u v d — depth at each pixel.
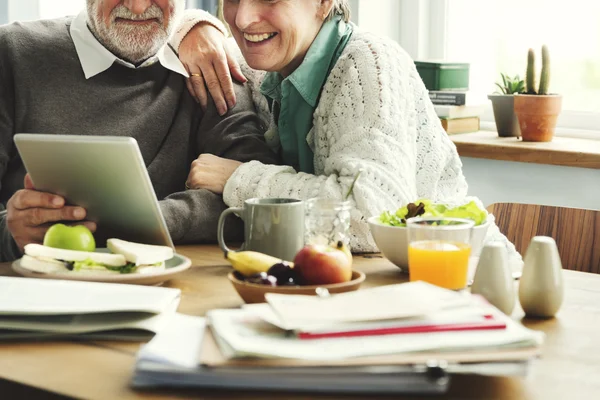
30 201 1.47
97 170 1.40
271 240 1.36
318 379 0.82
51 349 1.00
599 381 0.89
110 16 1.93
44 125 1.96
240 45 1.90
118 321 1.05
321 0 1.88
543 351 0.99
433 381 0.81
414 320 0.88
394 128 1.69
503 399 0.84
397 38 3.02
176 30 2.08
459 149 2.59
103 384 0.88
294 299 0.96
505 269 1.12
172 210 1.65
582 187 2.52
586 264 1.79
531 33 2.88
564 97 2.82
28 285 1.14
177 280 1.35
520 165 2.63
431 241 1.22
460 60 3.02
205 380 0.83
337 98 1.76
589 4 2.74
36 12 2.56
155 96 2.04
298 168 1.99
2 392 0.90
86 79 1.98
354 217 1.56
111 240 1.38
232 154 1.99
